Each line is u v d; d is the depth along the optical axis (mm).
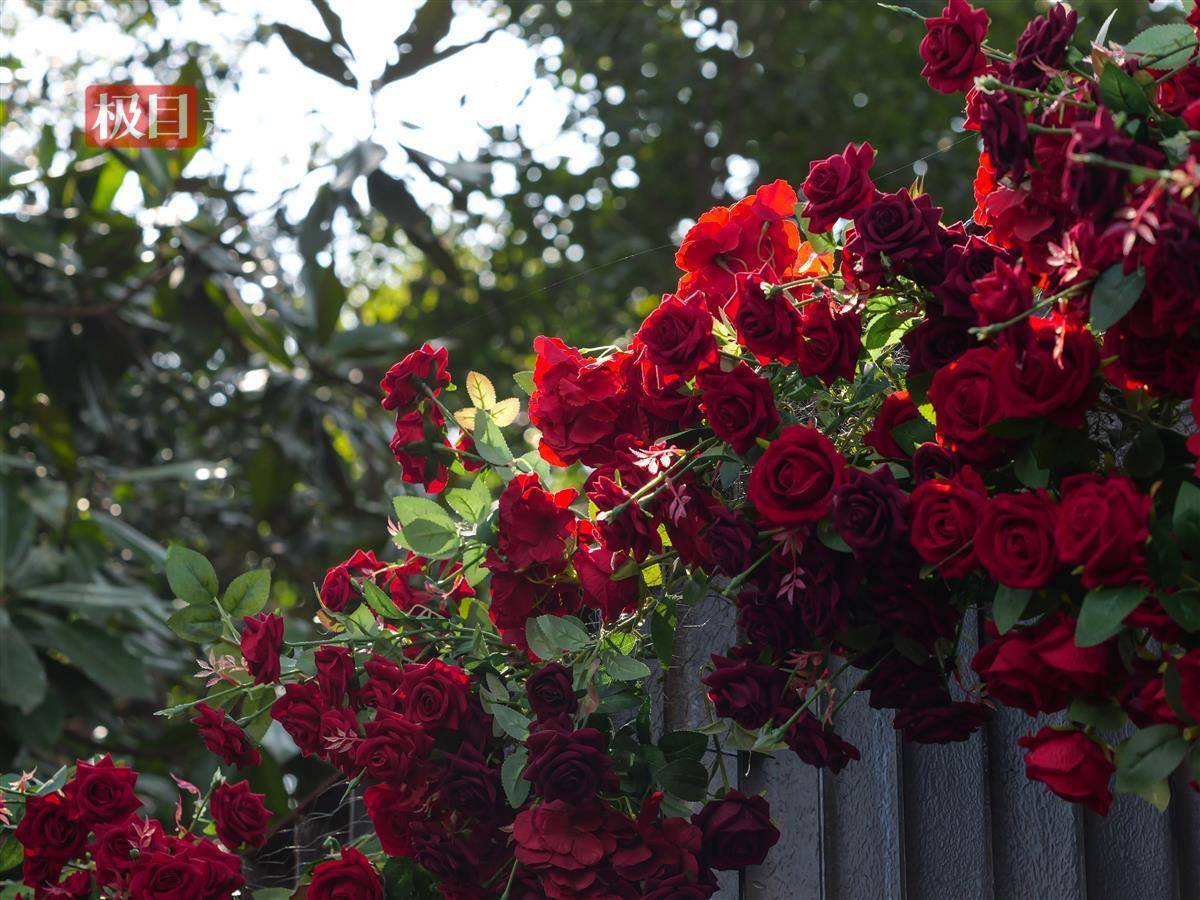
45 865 1264
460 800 1167
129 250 3760
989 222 963
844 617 979
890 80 8297
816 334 1019
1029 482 854
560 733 1099
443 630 1309
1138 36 872
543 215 8602
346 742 1205
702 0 8461
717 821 1111
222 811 1272
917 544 873
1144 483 860
